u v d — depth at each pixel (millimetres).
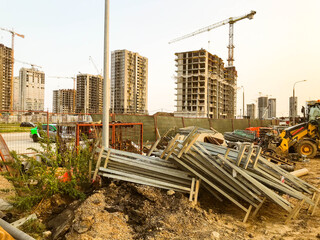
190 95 127625
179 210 4598
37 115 11391
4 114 13305
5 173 4926
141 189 4977
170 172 5445
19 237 2965
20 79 151875
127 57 162625
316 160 12516
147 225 4121
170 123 17484
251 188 5262
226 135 18406
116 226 3990
